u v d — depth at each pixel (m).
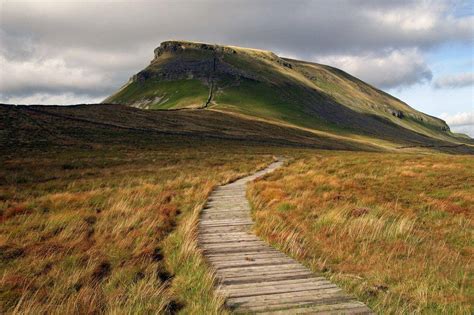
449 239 15.56
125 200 20.94
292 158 58.03
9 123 67.69
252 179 33.91
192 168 42.59
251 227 16.25
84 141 65.19
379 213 18.34
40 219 16.27
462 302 9.33
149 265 11.09
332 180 28.55
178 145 72.06
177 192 24.66
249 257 12.32
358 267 11.62
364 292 9.62
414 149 177.62
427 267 11.82
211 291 9.41
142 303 8.76
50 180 33.50
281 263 11.77
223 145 79.75
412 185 27.08
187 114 124.06
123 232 14.55
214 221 17.52
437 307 9.12
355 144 142.62
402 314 8.57
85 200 21.17
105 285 9.83
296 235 14.11
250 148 78.25
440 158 46.03
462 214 19.14
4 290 9.35
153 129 88.56
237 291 9.57
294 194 23.17
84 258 11.69
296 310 8.51
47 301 8.78
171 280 10.57
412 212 19.67
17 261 11.34
